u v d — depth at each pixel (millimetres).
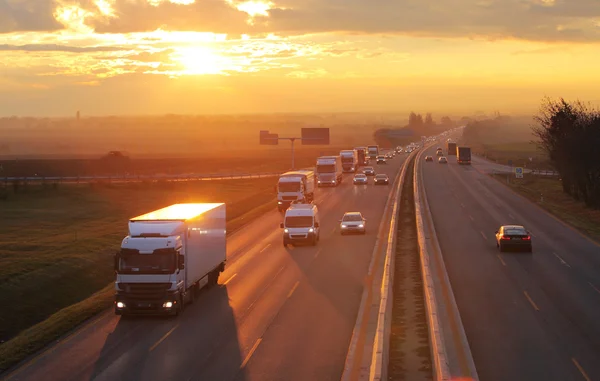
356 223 51281
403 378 19156
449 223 57062
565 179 82375
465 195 81625
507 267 36750
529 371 18828
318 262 39406
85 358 21266
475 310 26766
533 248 43781
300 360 20391
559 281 32656
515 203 73000
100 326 25719
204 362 20359
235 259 41469
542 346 21438
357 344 22141
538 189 94750
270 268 37906
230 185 99500
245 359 20609
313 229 45906
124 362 20609
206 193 88688
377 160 154875
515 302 28141
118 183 95625
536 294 29688
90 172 136500
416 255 41562
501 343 21891
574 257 40094
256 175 116750
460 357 20250
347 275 35156
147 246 26688
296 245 46406
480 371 18938
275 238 50406
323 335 23375
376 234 51094
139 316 27188
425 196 80250
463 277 34031
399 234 50906
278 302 29062
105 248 47531
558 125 81938
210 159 192875
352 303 28516
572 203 77062
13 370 20312
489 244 45562
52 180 100625
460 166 140625
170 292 26469
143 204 76812
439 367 17594
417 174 118250
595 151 69312
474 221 58219
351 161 126312
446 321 24812
